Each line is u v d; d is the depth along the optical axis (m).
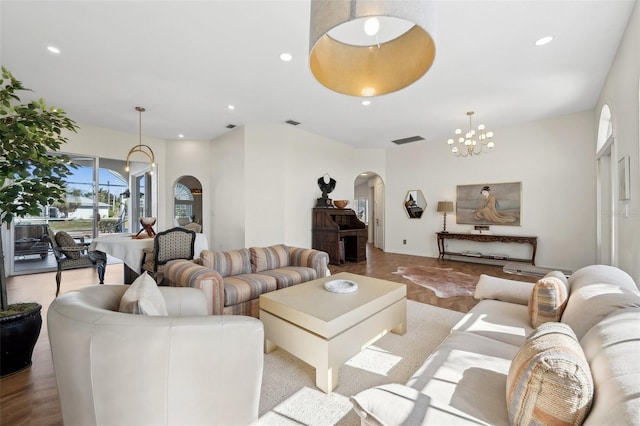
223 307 2.29
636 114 2.29
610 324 0.98
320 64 1.27
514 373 0.87
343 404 1.58
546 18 2.33
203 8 2.20
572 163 4.80
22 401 1.57
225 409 1.10
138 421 1.00
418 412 0.85
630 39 2.36
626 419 0.55
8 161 1.67
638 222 2.31
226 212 5.60
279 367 1.94
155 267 3.31
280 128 5.32
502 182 5.53
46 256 5.00
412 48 1.26
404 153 6.98
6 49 2.72
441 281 4.28
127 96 3.85
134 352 0.98
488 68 3.14
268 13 2.26
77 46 2.69
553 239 5.00
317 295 2.15
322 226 5.68
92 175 5.29
